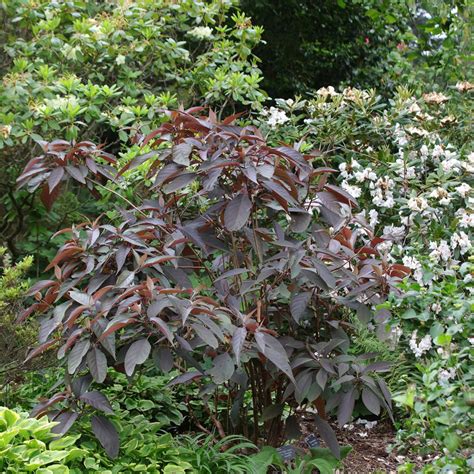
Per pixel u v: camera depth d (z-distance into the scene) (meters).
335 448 3.38
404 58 10.41
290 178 3.20
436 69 8.63
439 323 2.98
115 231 3.22
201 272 3.86
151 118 5.18
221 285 3.35
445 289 2.99
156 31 5.89
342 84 9.91
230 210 3.14
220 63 6.30
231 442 3.69
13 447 2.81
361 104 6.05
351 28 10.29
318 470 3.62
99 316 2.93
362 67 10.51
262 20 9.72
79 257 3.29
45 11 5.64
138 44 5.75
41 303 3.29
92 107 5.04
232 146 3.21
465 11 7.91
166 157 3.42
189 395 4.14
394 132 5.84
